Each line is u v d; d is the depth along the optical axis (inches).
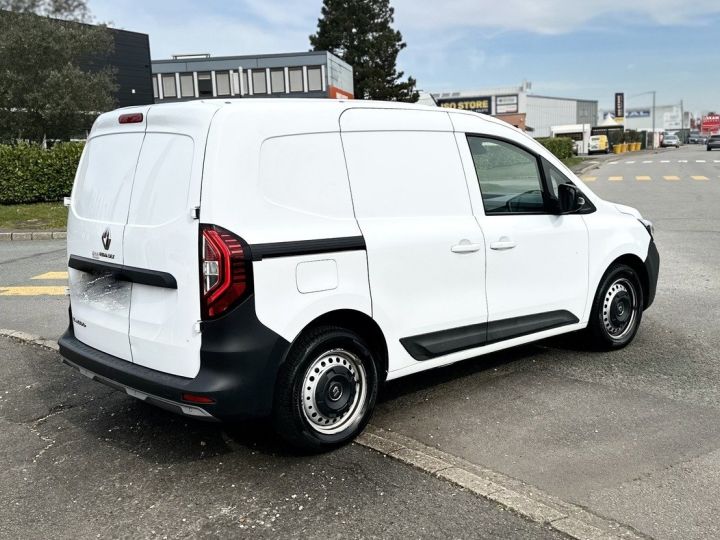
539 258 193.3
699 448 151.2
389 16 2367.1
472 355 180.7
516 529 120.8
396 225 161.0
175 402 138.4
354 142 156.3
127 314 151.3
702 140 4141.2
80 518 128.6
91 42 957.8
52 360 225.8
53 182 735.7
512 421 167.9
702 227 519.5
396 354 163.0
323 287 145.9
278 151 142.9
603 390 187.6
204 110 138.8
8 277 389.4
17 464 151.6
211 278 133.3
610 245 213.8
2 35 879.1
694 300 287.4
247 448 156.5
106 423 173.3
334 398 151.8
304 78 1833.2
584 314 210.2
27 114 920.3
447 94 3580.2
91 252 162.6
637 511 126.0
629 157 1884.8
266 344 137.4
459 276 173.3
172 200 140.3
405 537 119.1
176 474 144.9
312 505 130.6
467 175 178.7
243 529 123.2
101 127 168.6
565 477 139.3
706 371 201.5
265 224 138.9
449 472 140.5
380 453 151.5
